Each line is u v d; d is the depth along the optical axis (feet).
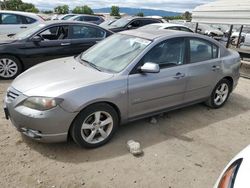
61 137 11.59
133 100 13.14
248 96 21.58
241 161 7.02
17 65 22.58
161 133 14.33
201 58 16.06
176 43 14.84
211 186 10.63
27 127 11.41
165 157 12.23
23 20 34.83
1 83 21.52
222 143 13.87
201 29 44.37
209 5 36.45
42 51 23.13
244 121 16.66
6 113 12.46
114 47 14.93
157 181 10.67
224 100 18.38
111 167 11.30
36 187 9.99
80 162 11.49
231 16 31.35
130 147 12.32
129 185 10.36
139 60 13.30
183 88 15.17
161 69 14.08
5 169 10.79
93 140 12.47
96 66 13.84
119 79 12.56
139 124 15.11
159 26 35.24
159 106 14.47
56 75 12.64
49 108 10.99
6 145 12.34
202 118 16.58
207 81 16.44
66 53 24.18
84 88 11.57
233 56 18.04
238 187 6.05
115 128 13.03
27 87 11.75
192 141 13.78
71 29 24.53
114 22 44.45
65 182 10.31
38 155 11.77
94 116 12.19
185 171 11.39
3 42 22.11
